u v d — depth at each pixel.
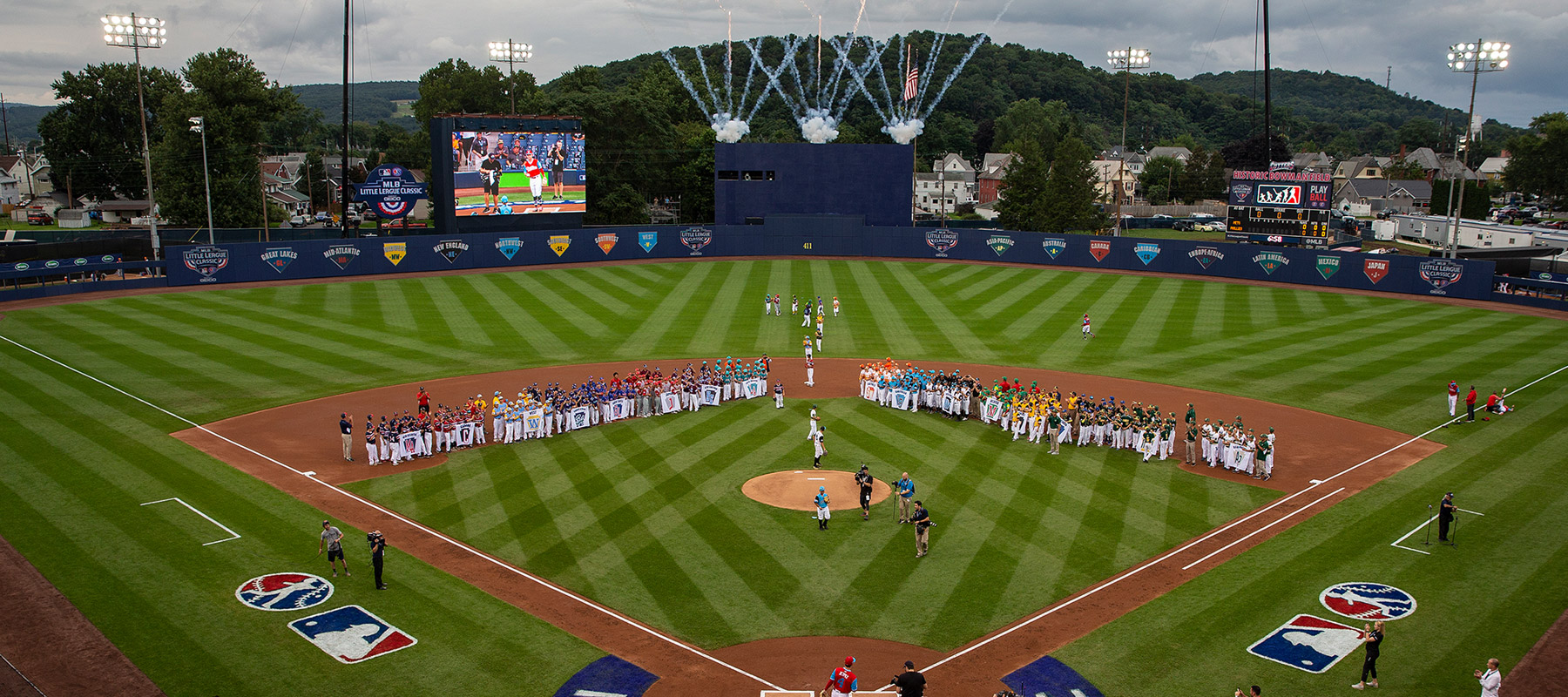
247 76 98.69
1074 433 37.00
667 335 55.22
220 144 96.44
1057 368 48.28
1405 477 32.44
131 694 19.34
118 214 125.69
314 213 139.50
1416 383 44.38
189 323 55.69
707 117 164.25
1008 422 37.94
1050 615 23.16
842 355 50.91
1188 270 78.25
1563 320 59.09
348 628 22.22
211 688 19.69
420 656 21.12
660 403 39.94
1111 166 179.12
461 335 54.62
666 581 24.77
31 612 22.53
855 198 91.69
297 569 25.22
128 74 119.19
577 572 25.27
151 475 31.83
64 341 50.34
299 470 32.75
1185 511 29.66
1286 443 36.25
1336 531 28.05
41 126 119.62
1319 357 49.75
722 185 92.00
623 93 117.94
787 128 170.38
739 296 68.25
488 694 19.77
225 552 26.14
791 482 31.86
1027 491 31.23
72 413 38.19
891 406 41.28
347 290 67.75
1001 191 114.44
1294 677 20.39
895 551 26.69
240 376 44.75
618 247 85.12
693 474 32.59
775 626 22.62
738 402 42.19
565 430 37.69
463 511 29.33
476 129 77.62
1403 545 26.91
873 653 21.45
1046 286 73.00
